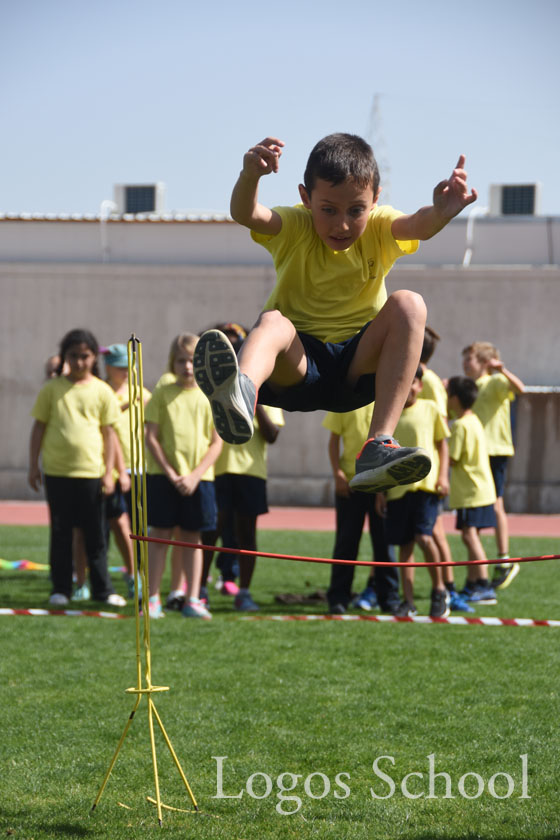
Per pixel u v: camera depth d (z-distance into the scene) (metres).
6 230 44.47
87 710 10.49
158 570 15.89
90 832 7.36
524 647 13.63
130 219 44.16
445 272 40.69
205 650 13.32
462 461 18.08
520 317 40.41
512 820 7.62
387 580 16.64
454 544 26.25
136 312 41.72
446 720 10.17
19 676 11.85
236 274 41.38
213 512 15.89
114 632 14.47
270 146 6.54
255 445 16.97
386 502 16.03
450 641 14.02
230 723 10.08
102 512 17.34
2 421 41.75
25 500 41.56
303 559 6.97
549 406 39.56
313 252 7.29
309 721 10.14
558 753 9.17
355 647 13.56
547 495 39.62
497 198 52.66
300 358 7.02
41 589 18.88
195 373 6.11
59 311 41.84
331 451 16.41
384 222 7.25
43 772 8.69
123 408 19.20
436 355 40.78
